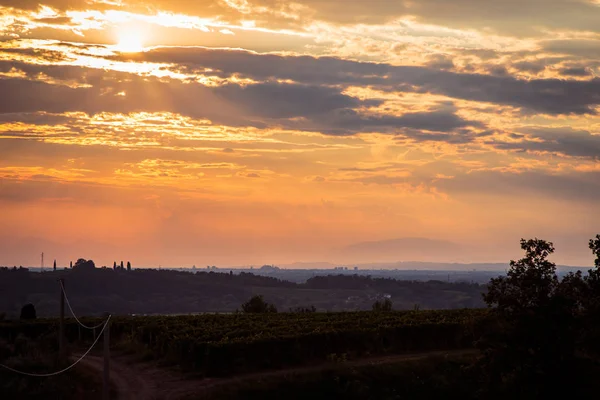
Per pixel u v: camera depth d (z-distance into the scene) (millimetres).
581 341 55250
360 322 80500
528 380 53656
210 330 73125
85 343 78812
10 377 56219
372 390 58312
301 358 64562
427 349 73125
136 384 56031
